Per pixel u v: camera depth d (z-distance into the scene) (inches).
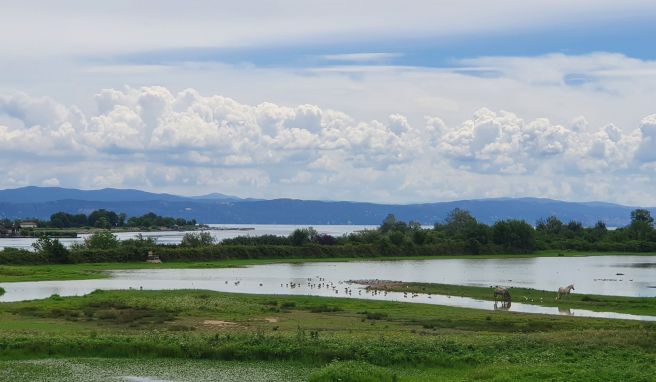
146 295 3056.1
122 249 6446.9
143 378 1344.7
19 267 5241.1
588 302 3169.3
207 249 6948.8
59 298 2888.8
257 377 1352.1
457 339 1706.4
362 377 1266.0
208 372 1397.6
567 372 1295.5
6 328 2016.5
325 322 2272.4
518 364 1406.3
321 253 7593.5
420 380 1278.3
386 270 5669.3
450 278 4758.9
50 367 1439.5
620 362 1411.2
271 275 5029.5
